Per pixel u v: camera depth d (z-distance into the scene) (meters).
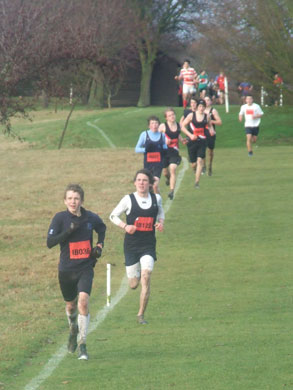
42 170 50.44
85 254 16.42
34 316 20.70
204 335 18.06
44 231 33.16
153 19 113.19
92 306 21.73
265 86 74.50
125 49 111.56
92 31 66.88
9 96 46.22
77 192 16.33
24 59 50.88
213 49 75.62
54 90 59.72
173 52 117.94
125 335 18.44
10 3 52.53
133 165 50.94
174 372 15.23
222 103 96.19
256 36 72.44
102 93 111.75
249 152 53.56
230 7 71.75
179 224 33.16
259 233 31.12
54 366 16.09
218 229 32.06
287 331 18.16
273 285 23.31
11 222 35.09
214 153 56.38
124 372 15.40
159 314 20.48
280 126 71.75
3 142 74.81
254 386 14.15
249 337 17.69
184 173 46.22
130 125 78.69
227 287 23.28
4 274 26.22
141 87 117.00
